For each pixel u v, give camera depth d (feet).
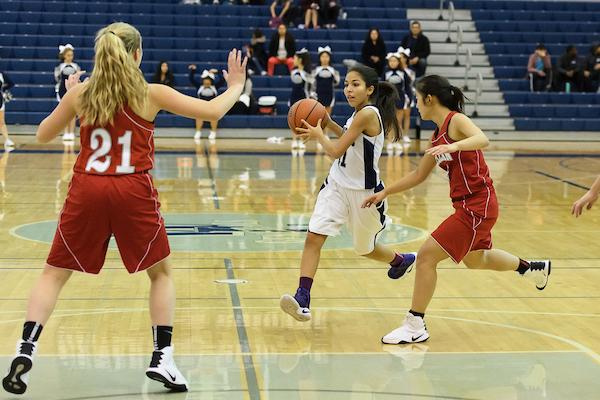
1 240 32.58
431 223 37.55
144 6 84.79
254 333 21.62
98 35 17.66
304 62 72.59
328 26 85.10
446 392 17.62
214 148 68.44
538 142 77.56
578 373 18.92
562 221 38.60
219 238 33.60
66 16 83.25
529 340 21.34
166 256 17.84
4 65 78.64
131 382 17.97
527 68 82.69
